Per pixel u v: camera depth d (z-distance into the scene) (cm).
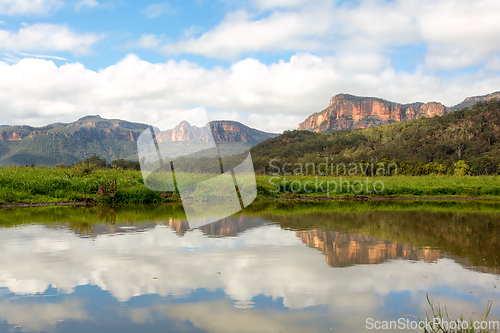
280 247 596
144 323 314
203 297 373
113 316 327
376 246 614
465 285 418
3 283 413
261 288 401
